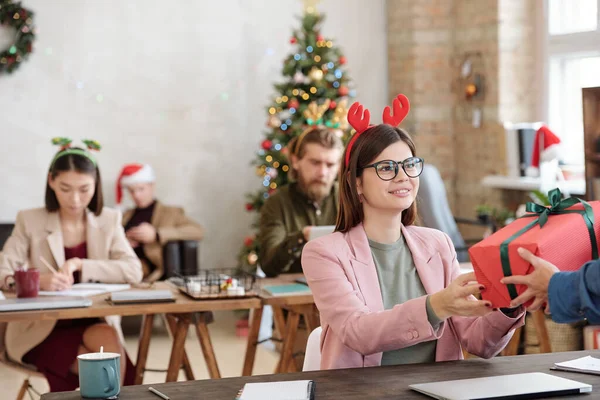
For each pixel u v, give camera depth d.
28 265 4.10
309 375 2.15
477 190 7.60
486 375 2.13
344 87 7.08
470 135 7.68
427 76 7.87
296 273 4.46
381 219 2.52
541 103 7.25
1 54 7.12
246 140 7.88
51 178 4.04
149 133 7.62
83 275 3.96
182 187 7.74
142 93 7.58
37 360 3.84
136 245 6.72
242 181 7.89
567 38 6.95
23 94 7.27
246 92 7.86
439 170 7.91
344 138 6.02
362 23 8.19
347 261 2.47
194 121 7.74
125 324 6.95
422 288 2.53
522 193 7.04
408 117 7.91
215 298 3.58
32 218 4.11
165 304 3.46
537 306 1.99
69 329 3.89
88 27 7.41
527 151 6.83
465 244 6.54
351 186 2.50
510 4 7.24
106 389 1.98
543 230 2.03
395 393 1.95
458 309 2.14
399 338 2.23
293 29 7.79
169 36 7.63
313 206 4.71
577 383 1.96
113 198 7.52
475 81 7.54
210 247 7.84
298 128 6.82
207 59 7.75
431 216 6.20
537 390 1.90
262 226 4.67
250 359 4.07
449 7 7.84
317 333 2.64
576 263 2.01
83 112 7.43
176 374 3.78
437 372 2.17
